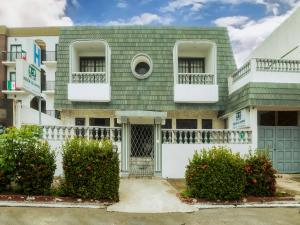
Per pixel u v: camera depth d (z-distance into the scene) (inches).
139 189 500.4
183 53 806.5
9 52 1448.1
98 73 734.5
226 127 760.3
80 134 594.6
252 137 616.4
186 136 613.6
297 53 706.8
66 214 381.1
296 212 406.3
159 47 790.5
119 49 786.2
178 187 522.0
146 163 620.1
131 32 802.8
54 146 582.9
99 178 422.6
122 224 352.8
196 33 808.3
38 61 600.4
